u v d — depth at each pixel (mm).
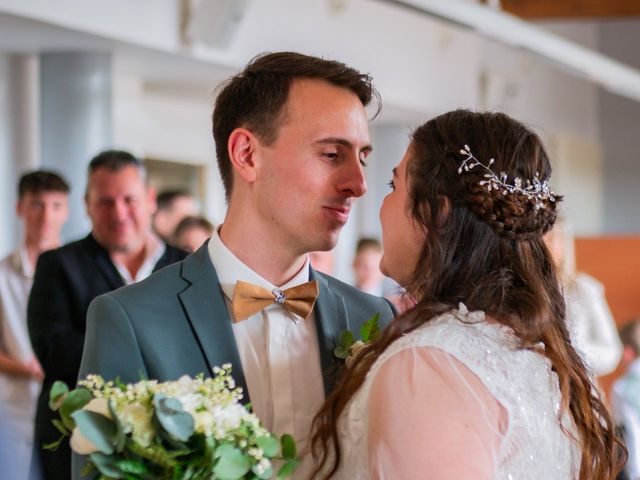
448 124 2223
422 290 2172
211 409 1931
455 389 1972
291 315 2373
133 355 2197
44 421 3760
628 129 13719
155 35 6301
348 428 2082
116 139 7746
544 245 2246
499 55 10648
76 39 6094
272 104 2309
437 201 2160
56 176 5113
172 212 6879
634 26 13586
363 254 7117
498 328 2092
